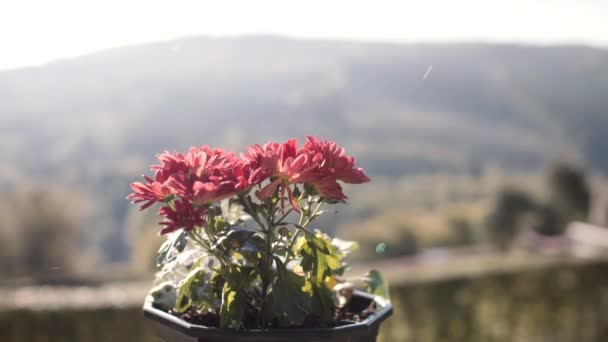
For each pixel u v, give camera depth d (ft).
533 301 16.80
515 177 98.53
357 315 3.45
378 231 92.84
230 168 3.03
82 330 13.12
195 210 2.89
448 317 15.98
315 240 3.07
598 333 17.06
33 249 71.77
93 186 73.61
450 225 95.20
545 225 94.27
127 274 70.08
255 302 3.25
